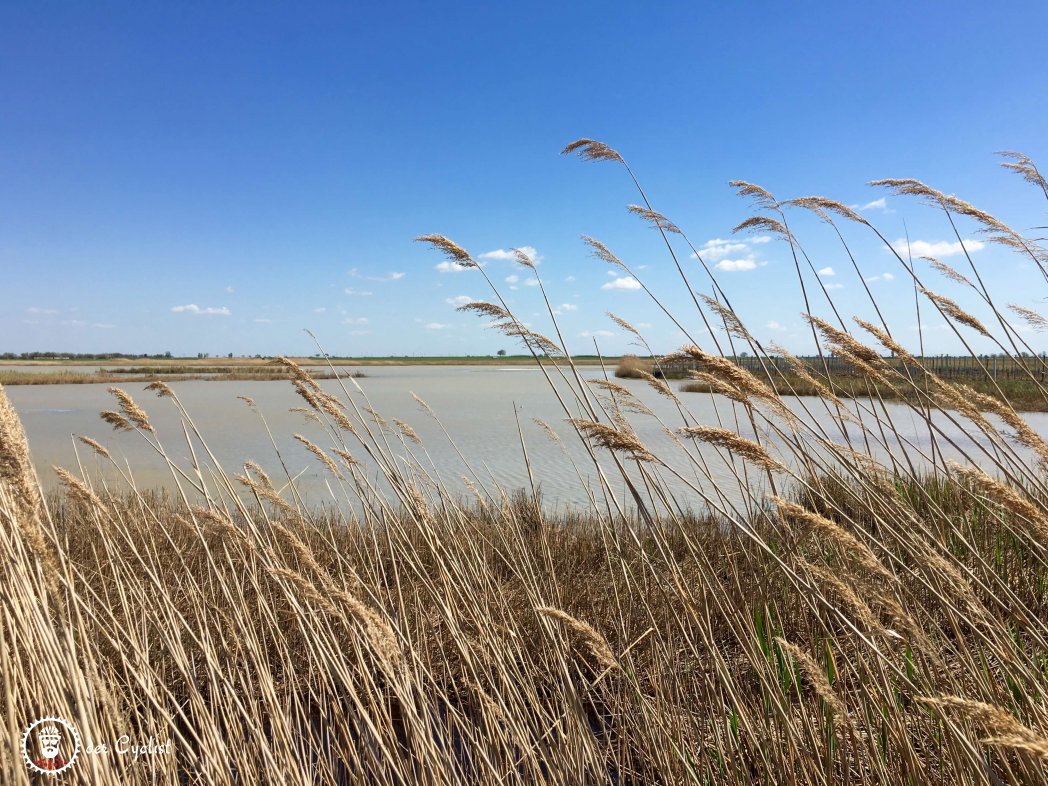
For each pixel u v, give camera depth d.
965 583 2.52
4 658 2.26
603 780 3.25
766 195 4.41
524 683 3.85
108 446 16.80
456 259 3.77
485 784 3.38
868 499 3.61
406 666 3.39
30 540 2.36
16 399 32.41
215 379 57.91
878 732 3.28
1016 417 2.61
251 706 3.70
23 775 2.26
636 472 12.66
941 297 3.69
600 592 5.75
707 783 3.29
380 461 4.36
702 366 2.57
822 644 4.12
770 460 2.35
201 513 3.90
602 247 4.36
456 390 40.38
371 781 3.66
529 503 8.29
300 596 3.87
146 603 4.14
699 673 3.86
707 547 5.87
